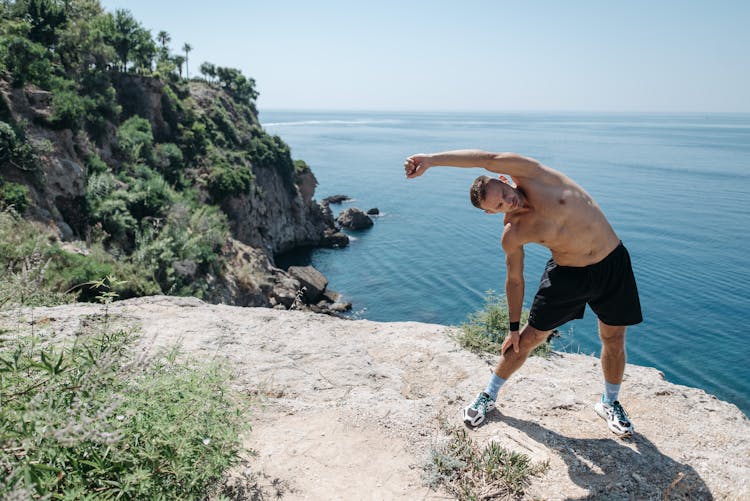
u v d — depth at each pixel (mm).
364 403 4117
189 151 51031
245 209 51281
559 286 3537
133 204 31891
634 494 3176
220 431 2713
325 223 66375
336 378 4695
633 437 3779
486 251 54438
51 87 32281
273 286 38781
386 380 4734
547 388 4477
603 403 4031
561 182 3426
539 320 3645
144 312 5742
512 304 3688
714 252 54000
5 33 35312
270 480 3131
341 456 3422
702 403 4293
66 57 40906
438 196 87688
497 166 3498
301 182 68312
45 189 26094
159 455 2416
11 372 2389
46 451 2084
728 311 38000
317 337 5633
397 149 172500
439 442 3627
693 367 29922
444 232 63094
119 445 2375
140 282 23984
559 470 3375
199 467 2572
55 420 2035
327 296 41344
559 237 3365
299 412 3930
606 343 3818
